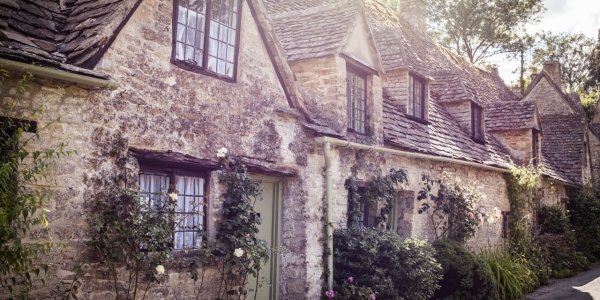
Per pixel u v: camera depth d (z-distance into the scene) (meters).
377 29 13.84
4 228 4.59
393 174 10.62
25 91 5.43
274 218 8.76
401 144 10.92
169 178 6.95
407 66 12.62
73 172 5.72
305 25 10.16
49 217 5.50
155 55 6.61
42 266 5.21
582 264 17.72
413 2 20.77
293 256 8.65
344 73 9.63
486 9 32.38
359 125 10.41
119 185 6.09
